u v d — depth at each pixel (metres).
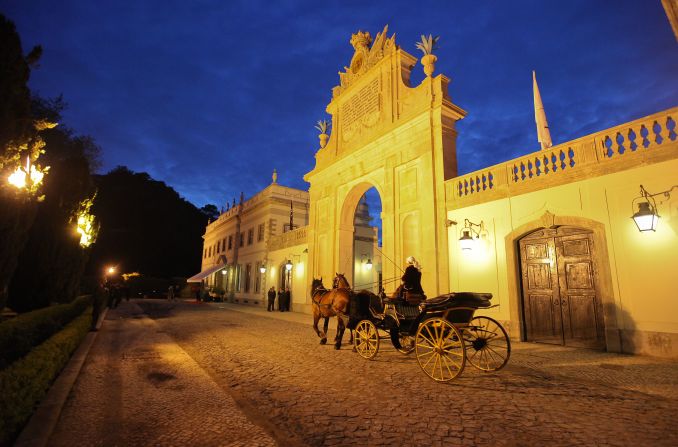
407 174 15.47
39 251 10.52
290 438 3.94
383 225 16.25
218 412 4.72
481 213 11.81
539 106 13.16
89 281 24.00
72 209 11.30
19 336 5.43
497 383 5.94
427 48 15.23
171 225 57.47
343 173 19.75
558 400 5.06
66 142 21.92
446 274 12.74
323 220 21.25
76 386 5.89
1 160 5.43
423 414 4.59
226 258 40.41
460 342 5.84
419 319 6.93
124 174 55.94
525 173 10.74
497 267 11.11
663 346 7.70
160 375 6.67
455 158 14.27
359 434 4.02
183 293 49.34
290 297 24.41
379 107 17.78
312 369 7.06
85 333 10.91
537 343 9.95
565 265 9.72
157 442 3.82
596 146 9.24
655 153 8.17
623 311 8.33
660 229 7.95
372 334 8.16
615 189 8.75
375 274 27.36
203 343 10.28
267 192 33.19
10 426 3.49
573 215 9.45
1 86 5.29
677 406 4.78
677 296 7.60
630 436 3.87
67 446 3.71
